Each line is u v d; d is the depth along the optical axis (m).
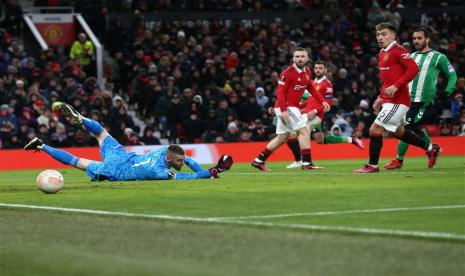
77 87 52.06
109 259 12.50
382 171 30.20
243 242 13.70
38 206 19.80
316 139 38.50
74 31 62.94
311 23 64.75
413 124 31.25
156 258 12.50
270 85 56.97
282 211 17.61
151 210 18.31
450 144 50.72
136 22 61.81
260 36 61.97
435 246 12.99
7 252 13.42
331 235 14.15
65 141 47.84
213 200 20.00
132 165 26.19
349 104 56.72
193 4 64.75
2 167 44.97
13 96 50.16
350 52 64.38
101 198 21.09
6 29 60.38
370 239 13.71
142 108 55.75
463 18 68.81
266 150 33.62
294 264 11.74
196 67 57.97
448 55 63.62
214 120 52.41
